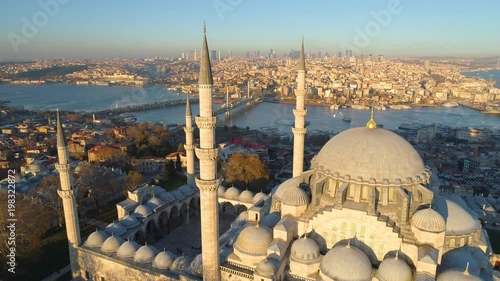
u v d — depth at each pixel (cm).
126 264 9362
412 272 7500
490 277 7850
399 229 7725
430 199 7856
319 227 8338
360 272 7219
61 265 10988
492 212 15150
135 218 11825
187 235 12825
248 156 18612
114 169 18638
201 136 7675
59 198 13262
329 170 8475
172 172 19088
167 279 8869
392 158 8081
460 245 8094
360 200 8088
